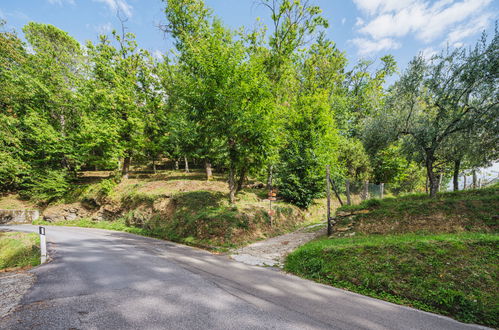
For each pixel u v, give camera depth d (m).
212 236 11.01
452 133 9.95
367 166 19.28
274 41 19.77
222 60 12.19
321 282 5.74
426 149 10.45
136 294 4.58
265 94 13.09
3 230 16.98
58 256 8.41
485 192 9.91
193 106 13.01
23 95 21.70
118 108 21.73
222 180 21.80
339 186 18.73
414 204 9.32
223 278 5.82
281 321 3.57
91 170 33.84
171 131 20.12
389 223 8.91
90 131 20.56
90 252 9.09
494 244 5.21
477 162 9.78
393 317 3.87
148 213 16.72
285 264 7.21
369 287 5.17
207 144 14.48
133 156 24.98
